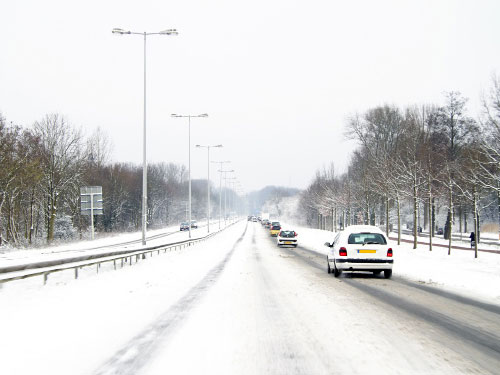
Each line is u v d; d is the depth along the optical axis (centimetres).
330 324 888
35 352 689
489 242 4831
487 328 854
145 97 3234
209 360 647
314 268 2162
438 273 1900
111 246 4175
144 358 657
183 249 3788
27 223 5238
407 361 639
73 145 5397
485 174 2902
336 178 7819
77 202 5881
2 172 3862
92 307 1066
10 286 1397
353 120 6444
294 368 609
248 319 936
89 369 607
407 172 3544
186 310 1037
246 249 3778
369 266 1706
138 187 9494
